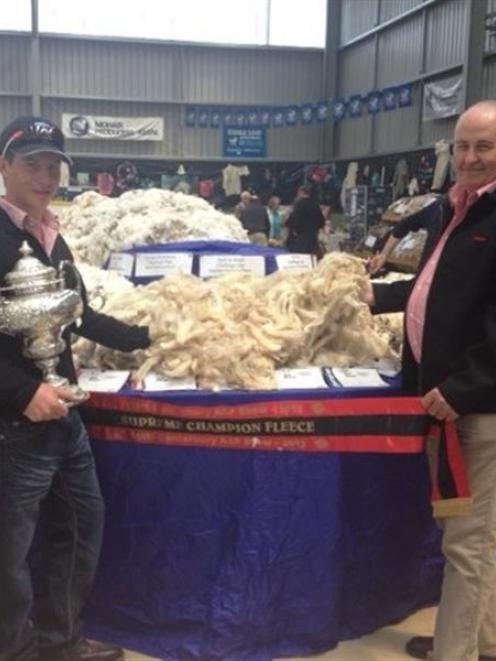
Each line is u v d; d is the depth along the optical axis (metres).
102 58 14.16
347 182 13.34
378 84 13.07
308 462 2.06
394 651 2.23
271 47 14.69
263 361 2.16
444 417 1.83
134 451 2.10
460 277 1.82
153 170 14.80
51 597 2.06
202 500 2.08
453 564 1.95
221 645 2.13
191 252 3.26
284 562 2.11
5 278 1.73
